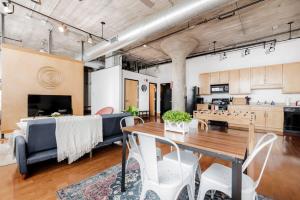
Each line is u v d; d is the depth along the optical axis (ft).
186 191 6.13
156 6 11.90
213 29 15.23
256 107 17.87
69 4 11.72
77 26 15.17
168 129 6.11
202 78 22.85
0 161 9.09
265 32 15.97
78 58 20.62
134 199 5.81
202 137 5.18
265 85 18.04
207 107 21.33
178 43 17.63
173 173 4.99
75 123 8.80
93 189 6.43
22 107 15.65
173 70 18.98
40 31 16.65
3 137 14.25
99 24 14.76
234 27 14.83
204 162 9.25
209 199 5.80
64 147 8.37
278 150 11.19
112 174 7.69
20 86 15.58
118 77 21.52
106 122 10.83
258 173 7.80
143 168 4.88
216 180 4.46
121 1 11.35
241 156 3.56
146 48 21.53
